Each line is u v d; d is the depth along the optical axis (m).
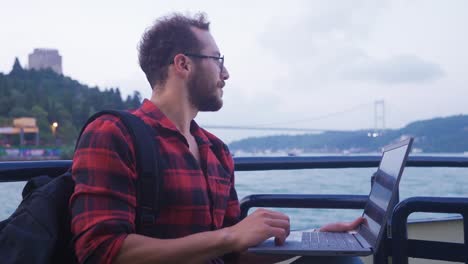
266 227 1.04
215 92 1.33
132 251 0.98
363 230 1.39
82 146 1.06
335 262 1.34
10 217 0.99
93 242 0.97
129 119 1.11
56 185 1.04
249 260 1.42
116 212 1.01
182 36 1.30
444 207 1.39
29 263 0.93
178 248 1.00
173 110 1.29
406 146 1.23
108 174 1.03
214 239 1.01
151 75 1.33
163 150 1.15
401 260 1.43
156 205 1.09
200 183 1.19
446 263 2.25
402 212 1.42
